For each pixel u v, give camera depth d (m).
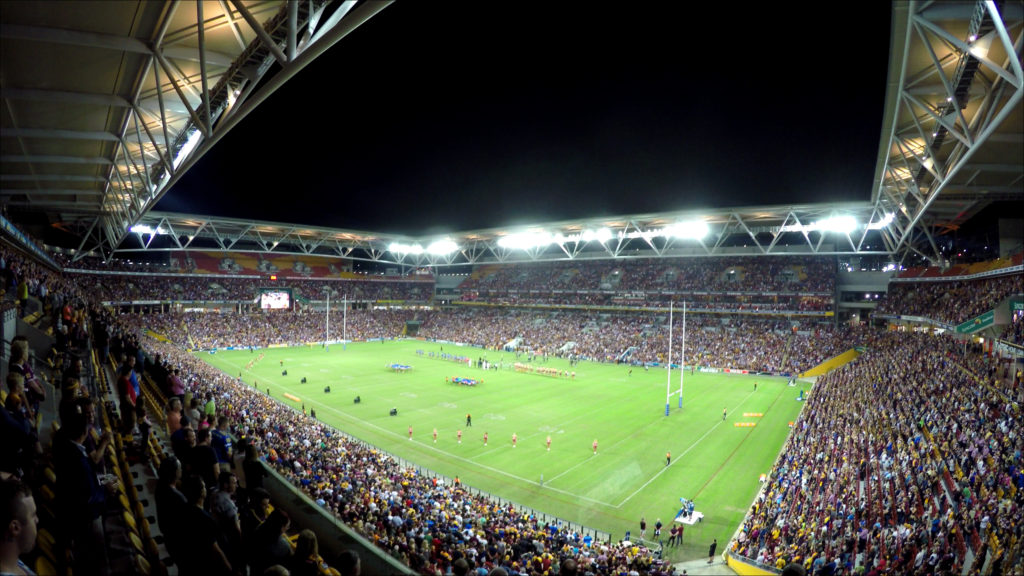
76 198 51.25
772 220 72.75
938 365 40.38
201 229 84.50
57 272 68.12
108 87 23.95
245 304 100.56
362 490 22.47
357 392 55.50
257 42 21.36
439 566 15.34
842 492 24.11
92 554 6.13
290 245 114.56
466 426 43.09
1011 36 20.44
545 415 46.91
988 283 49.81
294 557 6.54
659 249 99.31
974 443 22.92
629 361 78.19
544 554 18.25
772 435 41.22
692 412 48.38
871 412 34.47
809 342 72.19
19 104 24.48
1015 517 14.93
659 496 29.75
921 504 19.94
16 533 3.92
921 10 19.89
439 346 96.75
